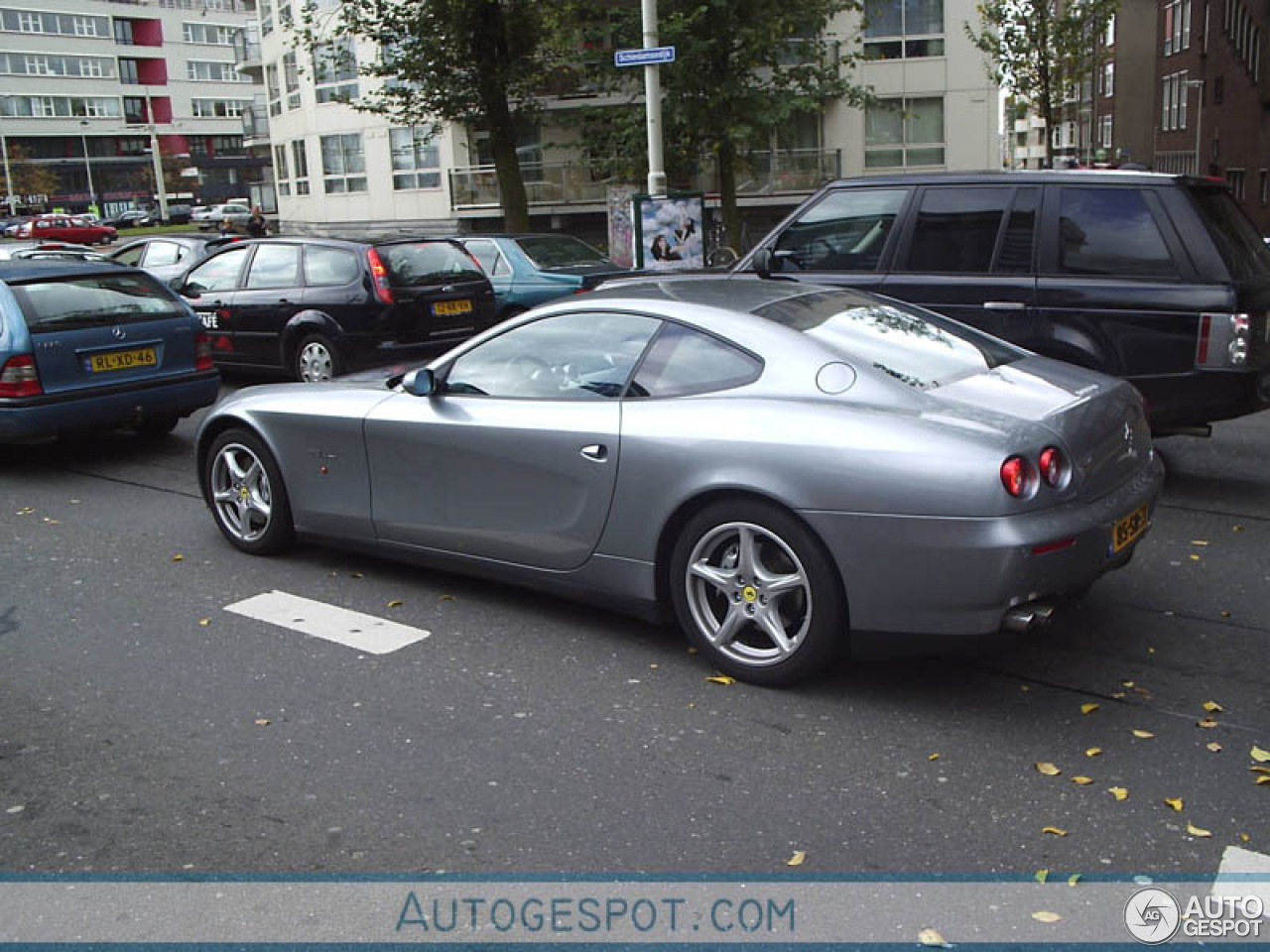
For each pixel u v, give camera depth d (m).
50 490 7.97
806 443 4.04
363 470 5.44
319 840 3.37
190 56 101.19
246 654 4.81
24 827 3.48
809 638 4.14
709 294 4.85
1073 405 4.20
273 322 11.34
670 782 3.65
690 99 22.30
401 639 4.91
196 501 7.53
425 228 38.16
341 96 25.84
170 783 3.72
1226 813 3.39
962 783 3.60
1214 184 7.03
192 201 97.94
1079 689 4.27
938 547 3.83
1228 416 6.63
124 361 8.45
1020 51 22.77
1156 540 6.13
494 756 3.86
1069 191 7.00
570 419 4.67
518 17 23.48
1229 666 4.45
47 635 5.10
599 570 4.68
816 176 33.59
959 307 7.21
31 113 92.44
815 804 3.49
